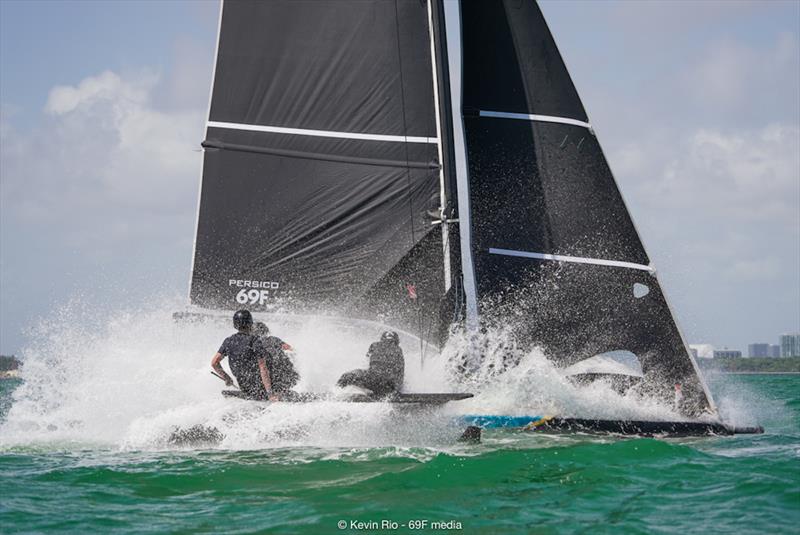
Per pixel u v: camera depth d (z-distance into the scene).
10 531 24.05
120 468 32.00
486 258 45.75
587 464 32.84
